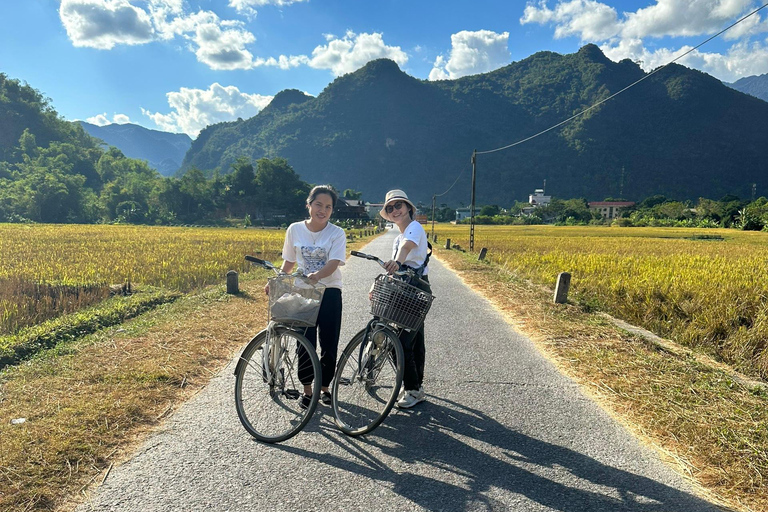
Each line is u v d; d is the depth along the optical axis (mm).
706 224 84688
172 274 11227
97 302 8047
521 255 18094
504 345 5574
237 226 98438
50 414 3322
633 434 3264
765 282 9430
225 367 4617
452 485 2633
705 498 2518
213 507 2389
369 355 3416
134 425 3285
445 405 3781
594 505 2453
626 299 8258
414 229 3555
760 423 3320
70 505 2371
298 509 2385
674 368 4590
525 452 3018
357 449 3049
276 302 3121
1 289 8219
